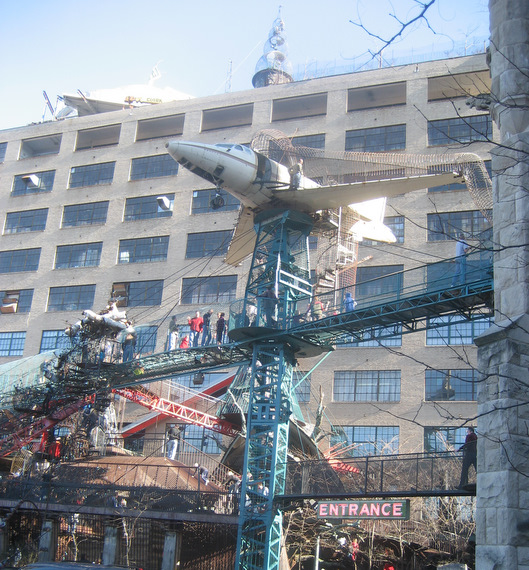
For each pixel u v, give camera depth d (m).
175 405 42.75
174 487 32.41
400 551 31.08
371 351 49.34
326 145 55.81
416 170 33.22
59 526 31.33
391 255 50.75
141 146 63.16
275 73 67.12
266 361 32.50
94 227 61.72
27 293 62.06
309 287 33.38
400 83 55.84
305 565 32.91
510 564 15.78
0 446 38.81
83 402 39.94
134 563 29.78
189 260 57.19
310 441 36.91
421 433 46.03
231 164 32.38
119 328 39.25
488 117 52.22
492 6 20.30
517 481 16.39
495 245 18.78
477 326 47.44
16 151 68.06
